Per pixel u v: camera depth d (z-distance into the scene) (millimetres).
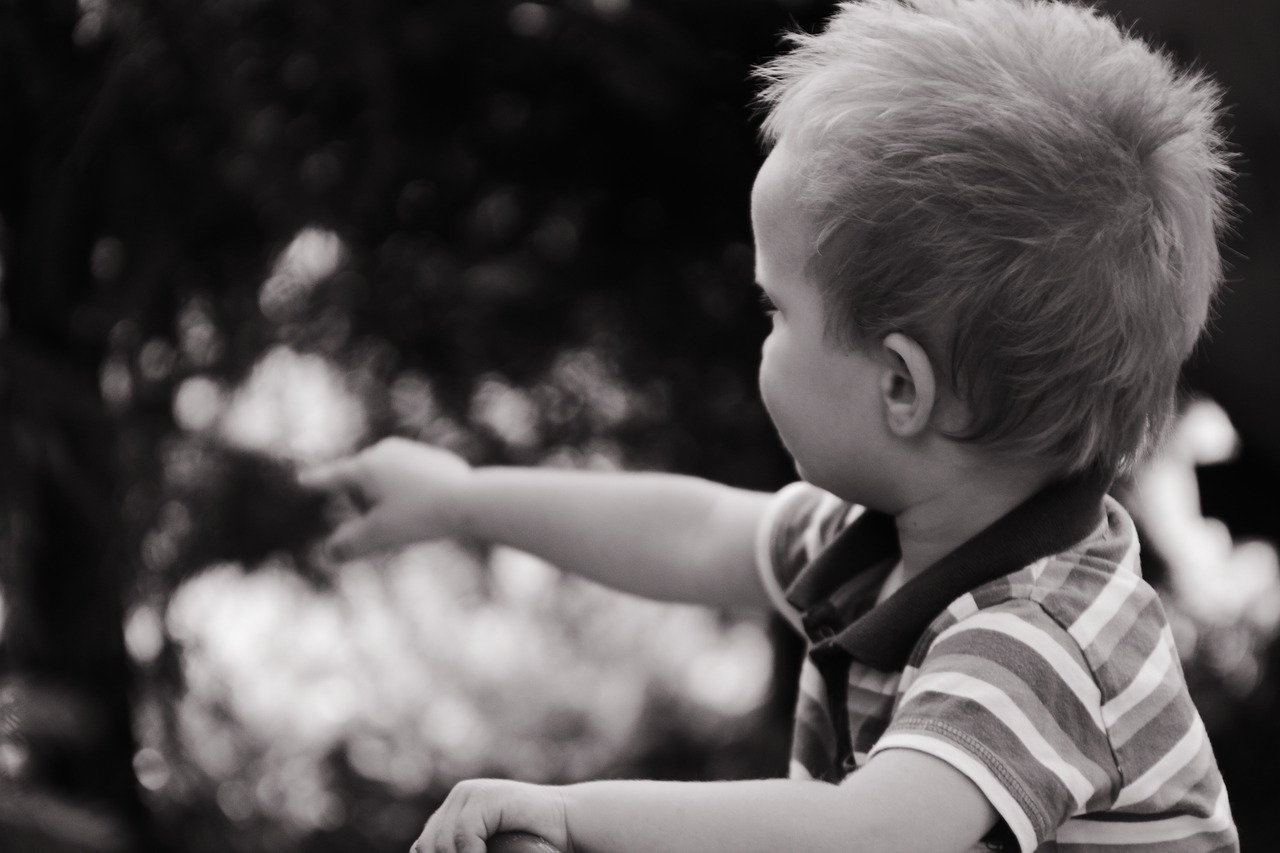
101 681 4184
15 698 3242
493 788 1692
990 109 1869
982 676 1762
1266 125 4309
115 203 4215
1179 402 4562
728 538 2557
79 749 4109
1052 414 1902
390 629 5234
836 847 1663
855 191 1889
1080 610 1856
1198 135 2016
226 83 3994
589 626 5941
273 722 5129
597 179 4797
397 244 4766
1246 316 4512
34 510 3971
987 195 1849
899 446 1973
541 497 2711
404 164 4492
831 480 2047
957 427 1923
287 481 4652
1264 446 4871
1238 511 5086
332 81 4176
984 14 2004
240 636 4891
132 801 4266
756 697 6246
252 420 4785
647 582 2625
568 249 4941
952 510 2002
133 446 4336
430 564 5246
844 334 1945
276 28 4055
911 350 1896
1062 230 1854
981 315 1861
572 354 5109
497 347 4953
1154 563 5156
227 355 4672
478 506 2738
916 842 1667
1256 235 4406
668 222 4949
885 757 1731
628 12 4254
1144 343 1930
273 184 4324
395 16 4117
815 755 2193
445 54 4277
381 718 5426
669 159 4742
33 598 4066
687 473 5211
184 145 4211
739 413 5227
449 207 4758
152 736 4480
